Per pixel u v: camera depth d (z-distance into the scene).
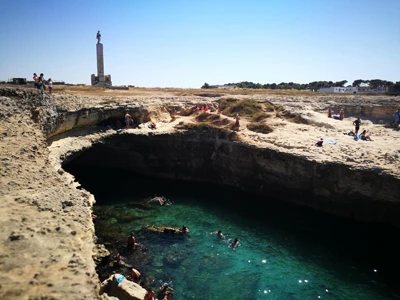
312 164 28.94
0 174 15.24
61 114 31.38
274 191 33.50
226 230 26.78
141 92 69.69
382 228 26.28
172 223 27.78
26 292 8.82
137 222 27.69
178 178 40.28
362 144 32.78
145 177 40.66
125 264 20.66
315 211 30.16
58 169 23.08
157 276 19.73
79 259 10.57
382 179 24.89
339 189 27.75
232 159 36.78
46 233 11.72
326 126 41.44
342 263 22.14
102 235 24.77
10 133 20.80
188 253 22.75
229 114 47.59
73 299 8.79
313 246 24.36
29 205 13.41
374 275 20.83
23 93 27.77
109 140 36.22
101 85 83.56
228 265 21.41
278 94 75.19
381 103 53.91
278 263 21.92
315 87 133.75
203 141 38.62
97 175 40.44
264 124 40.62
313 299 18.23
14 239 10.99
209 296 18.08
